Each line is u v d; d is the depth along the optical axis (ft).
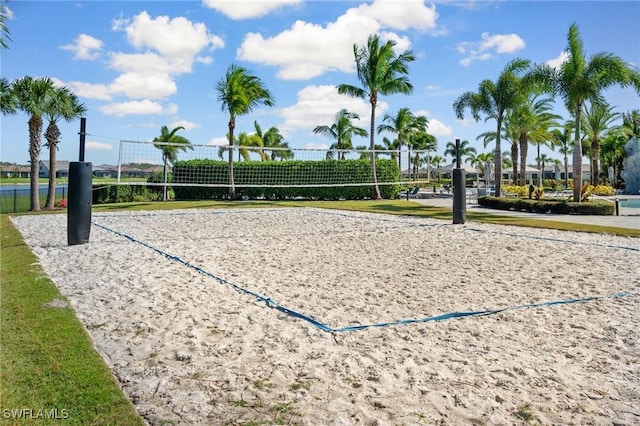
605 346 12.41
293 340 12.64
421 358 11.46
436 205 71.00
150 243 30.83
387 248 28.89
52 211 60.95
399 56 83.30
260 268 22.61
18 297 16.12
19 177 182.39
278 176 92.02
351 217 50.49
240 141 112.16
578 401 9.33
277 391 9.57
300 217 50.47
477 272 21.72
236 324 13.89
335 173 93.15
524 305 16.15
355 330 13.51
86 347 11.49
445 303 16.44
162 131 95.35
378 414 8.71
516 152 114.01
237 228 40.09
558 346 12.39
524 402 9.25
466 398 9.36
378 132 125.70
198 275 20.71
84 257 25.05
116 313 14.78
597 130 113.91
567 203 56.80
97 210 59.16
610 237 34.55
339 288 18.63
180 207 64.59
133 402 9.04
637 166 126.11
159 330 13.20
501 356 11.65
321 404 9.04
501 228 39.91
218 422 8.30
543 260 24.77
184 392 9.46
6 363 10.47
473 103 73.41
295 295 17.48
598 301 16.74
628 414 8.85
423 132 135.03
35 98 61.16
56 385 9.44
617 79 54.75
